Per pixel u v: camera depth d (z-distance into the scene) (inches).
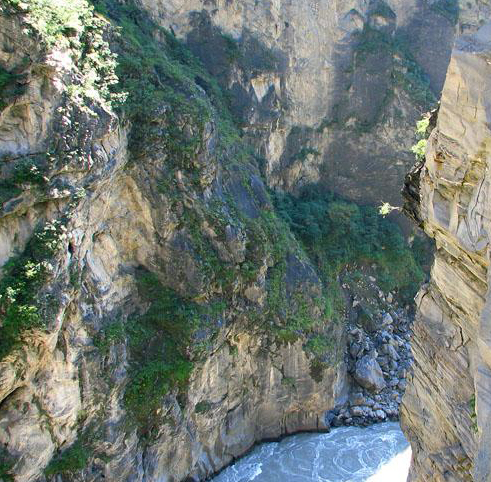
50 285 666.2
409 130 1459.2
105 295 807.1
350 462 993.5
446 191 464.8
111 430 772.6
